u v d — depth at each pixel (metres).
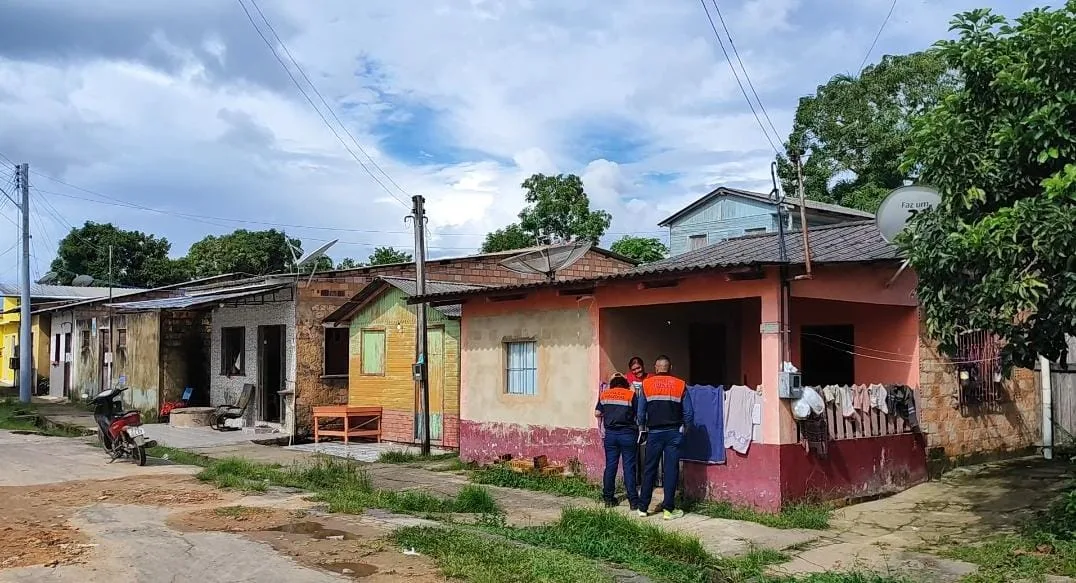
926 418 10.84
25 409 24.19
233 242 42.41
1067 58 6.84
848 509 9.43
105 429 14.12
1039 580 6.45
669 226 33.41
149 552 7.11
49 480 11.59
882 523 8.77
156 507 9.35
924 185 8.62
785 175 25.94
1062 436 13.09
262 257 42.16
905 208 8.71
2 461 13.67
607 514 8.30
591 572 6.40
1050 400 12.95
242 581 6.20
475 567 6.40
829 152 30.48
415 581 6.16
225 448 15.82
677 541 7.40
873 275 10.23
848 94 29.64
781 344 9.08
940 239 7.26
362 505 9.32
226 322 20.02
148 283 46.06
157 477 11.88
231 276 22.67
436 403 15.38
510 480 11.35
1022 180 7.12
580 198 34.47
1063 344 7.17
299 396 17.25
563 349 11.59
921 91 27.80
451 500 9.86
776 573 6.95
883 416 10.32
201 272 42.50
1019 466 11.73
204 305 17.28
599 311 11.09
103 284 42.72
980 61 7.34
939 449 11.05
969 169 7.19
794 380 8.99
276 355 19.27
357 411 16.42
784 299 9.14
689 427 9.94
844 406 9.75
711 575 6.82
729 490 9.47
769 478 9.04
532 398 12.02
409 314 16.06
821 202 29.75
